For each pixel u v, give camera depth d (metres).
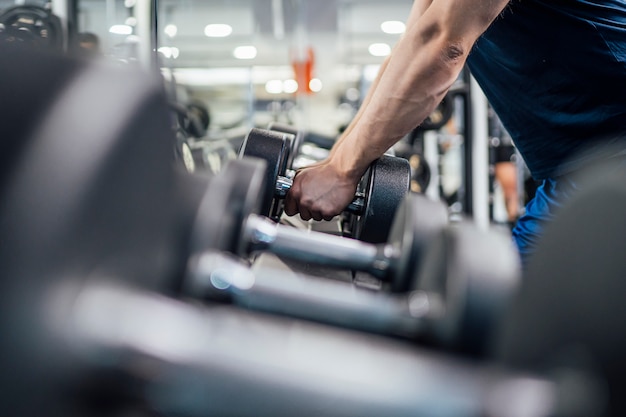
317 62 9.77
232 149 4.46
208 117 4.73
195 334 0.45
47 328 0.48
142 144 0.54
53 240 0.49
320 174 1.29
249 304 0.56
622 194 0.47
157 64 1.64
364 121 1.23
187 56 8.86
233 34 8.63
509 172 4.11
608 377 0.45
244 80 9.17
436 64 1.16
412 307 0.55
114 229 0.52
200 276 0.55
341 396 0.43
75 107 0.52
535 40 1.42
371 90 1.50
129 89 0.54
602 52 1.39
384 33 9.16
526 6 1.40
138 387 0.45
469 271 0.52
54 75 0.53
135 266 0.53
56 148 0.51
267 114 10.20
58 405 0.48
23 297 0.49
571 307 0.47
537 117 1.50
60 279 0.49
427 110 1.21
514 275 0.53
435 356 0.46
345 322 0.55
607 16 1.39
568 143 1.48
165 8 7.72
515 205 4.09
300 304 0.55
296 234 0.77
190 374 0.43
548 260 0.50
